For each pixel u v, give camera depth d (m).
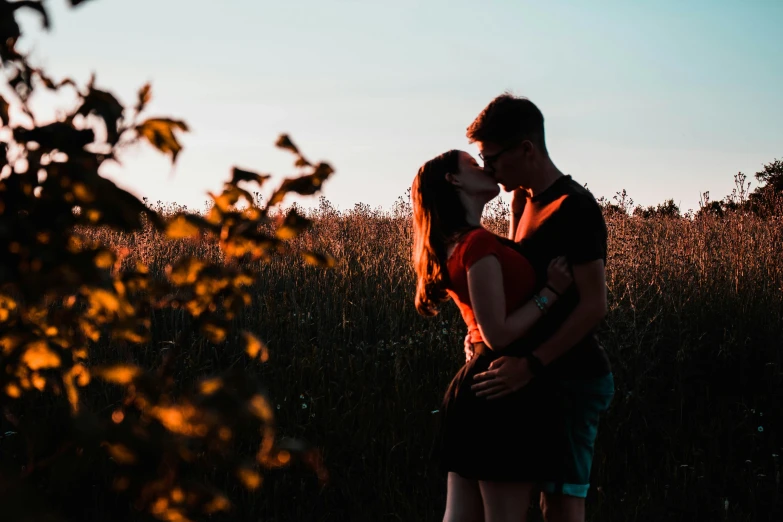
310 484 3.91
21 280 0.95
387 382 4.95
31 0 0.95
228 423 1.02
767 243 7.27
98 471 3.44
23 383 1.24
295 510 3.78
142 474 0.99
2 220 0.94
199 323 1.30
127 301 1.23
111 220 0.98
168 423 1.00
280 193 1.25
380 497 3.83
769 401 4.93
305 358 4.98
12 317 1.20
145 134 1.07
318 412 4.46
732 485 4.08
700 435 4.46
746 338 5.42
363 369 4.90
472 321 2.73
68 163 0.95
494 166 2.75
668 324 5.48
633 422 4.57
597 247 2.53
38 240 0.98
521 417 2.56
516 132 2.69
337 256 7.27
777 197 8.49
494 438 2.56
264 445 1.10
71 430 0.90
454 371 5.11
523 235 2.81
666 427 4.51
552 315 2.62
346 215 10.31
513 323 2.52
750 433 4.41
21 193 0.99
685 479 3.93
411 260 7.18
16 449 3.52
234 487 3.72
